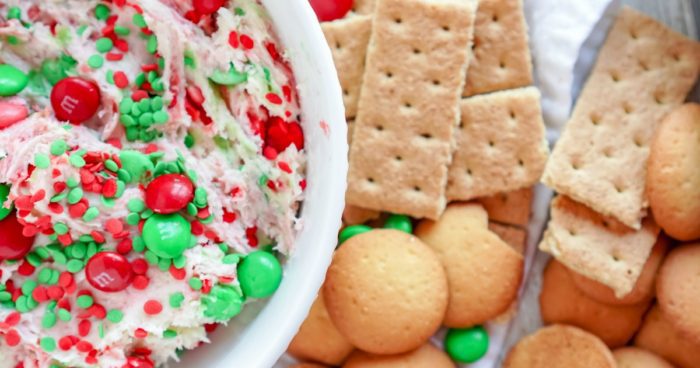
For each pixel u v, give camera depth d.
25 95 0.44
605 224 0.49
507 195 0.51
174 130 0.43
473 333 0.50
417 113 0.49
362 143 0.50
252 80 0.43
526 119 0.50
